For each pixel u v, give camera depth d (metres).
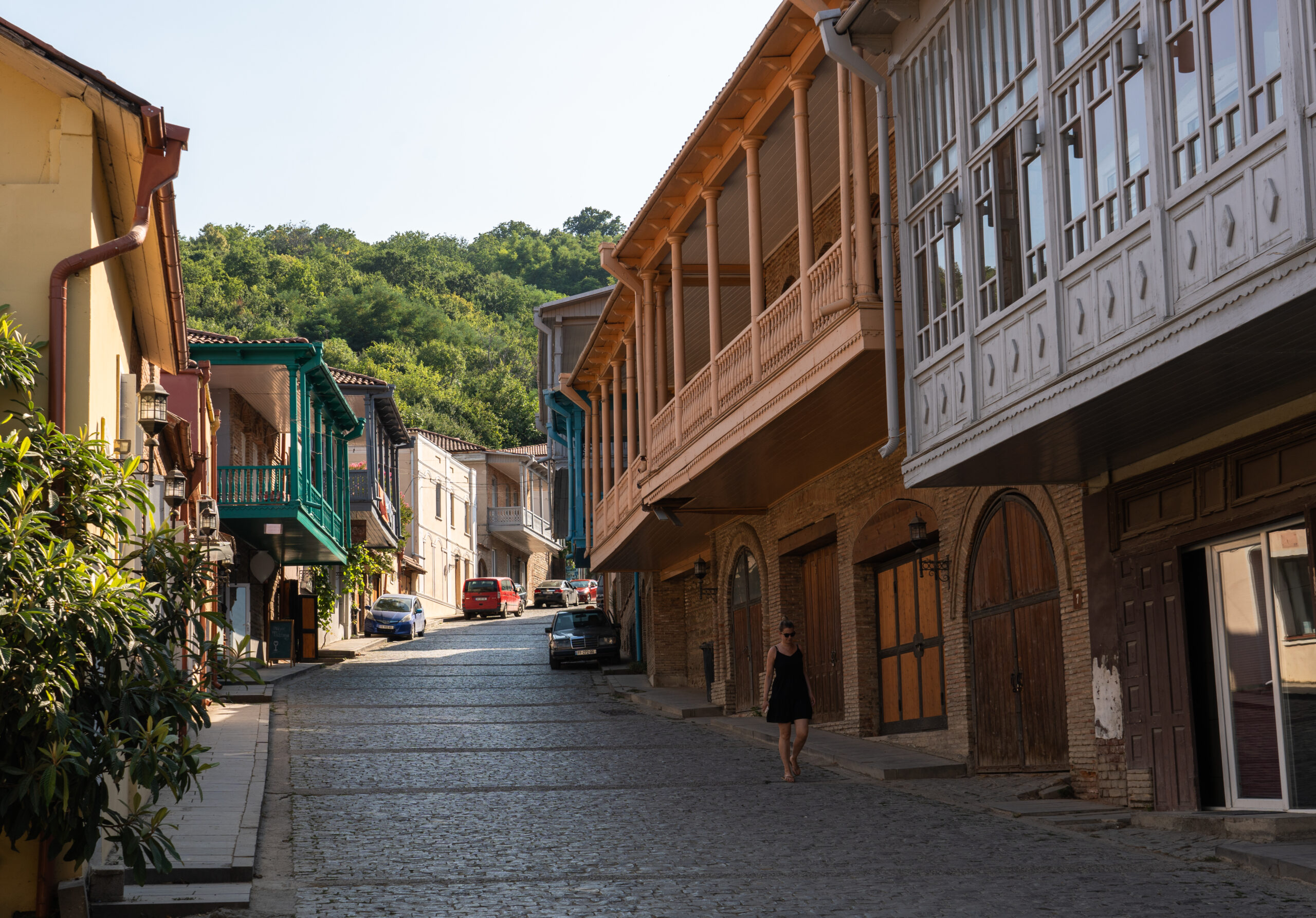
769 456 18.14
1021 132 10.55
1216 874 9.12
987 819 12.15
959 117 11.80
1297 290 7.56
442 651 41.81
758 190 16.97
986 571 15.68
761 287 16.80
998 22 11.24
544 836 11.48
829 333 14.10
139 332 14.10
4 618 7.49
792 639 15.38
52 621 7.49
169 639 8.59
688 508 22.50
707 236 18.78
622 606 41.06
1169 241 8.84
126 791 11.26
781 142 17.67
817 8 13.94
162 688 8.20
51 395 9.34
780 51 15.43
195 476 20.92
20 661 7.54
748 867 9.91
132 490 8.83
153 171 10.15
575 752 18.08
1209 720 11.61
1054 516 13.83
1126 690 12.51
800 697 15.25
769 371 16.06
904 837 11.19
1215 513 11.17
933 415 12.34
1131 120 9.30
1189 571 11.83
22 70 9.85
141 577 8.66
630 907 8.55
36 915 8.20
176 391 19.64
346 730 20.70
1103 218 9.64
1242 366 9.01
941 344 12.27
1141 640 12.28
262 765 15.85
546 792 14.33
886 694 18.84
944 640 16.66
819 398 14.97
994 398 11.20
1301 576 10.50
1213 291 8.34
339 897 9.01
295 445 29.58
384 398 42.59
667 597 31.70
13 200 9.73
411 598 49.56
